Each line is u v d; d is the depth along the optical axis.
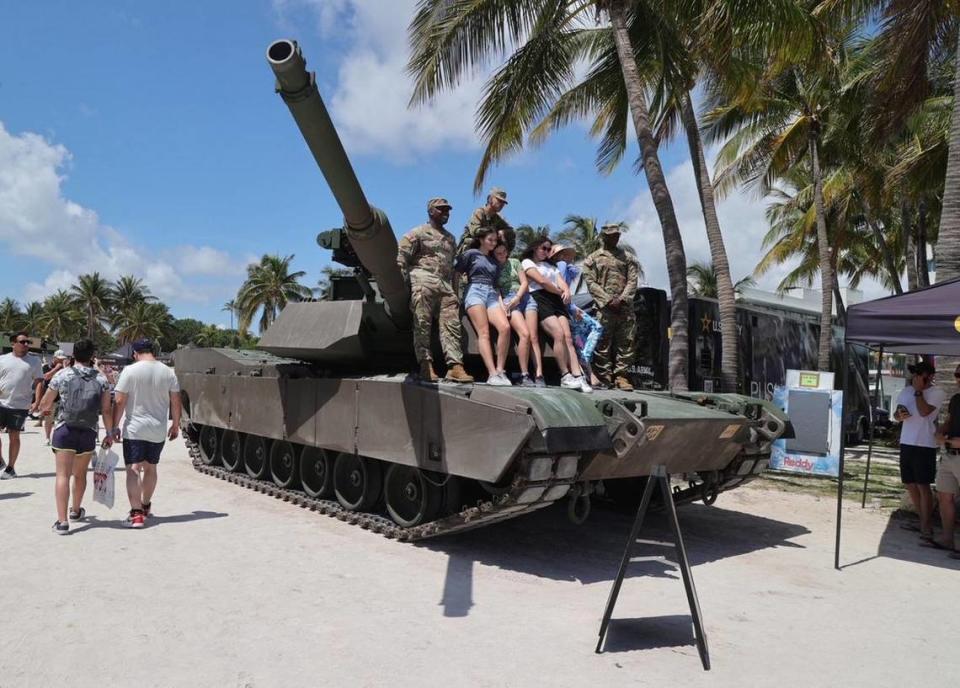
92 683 3.84
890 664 4.45
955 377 8.54
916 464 7.93
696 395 8.06
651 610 5.34
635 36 13.79
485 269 7.30
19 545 6.59
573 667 4.23
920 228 25.28
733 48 11.72
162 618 4.83
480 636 4.68
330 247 7.55
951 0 10.48
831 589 6.07
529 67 12.91
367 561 6.40
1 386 10.06
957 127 9.34
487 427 6.03
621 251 8.77
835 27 13.56
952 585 6.28
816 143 19.67
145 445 7.43
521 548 7.11
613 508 9.35
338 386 7.96
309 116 4.74
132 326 79.69
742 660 4.42
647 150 12.43
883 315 6.87
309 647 4.41
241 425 9.95
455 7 11.62
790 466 12.93
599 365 8.54
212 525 7.59
